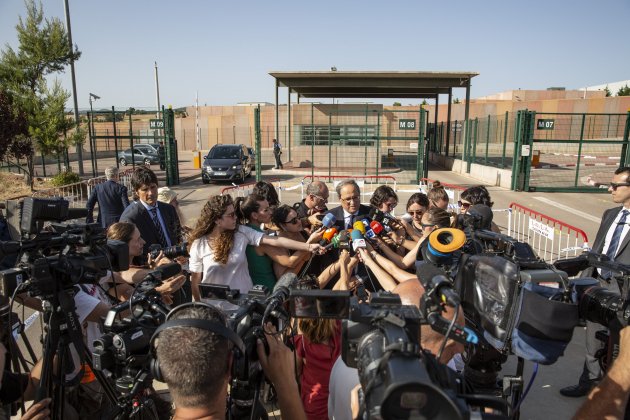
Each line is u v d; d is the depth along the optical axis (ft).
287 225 13.15
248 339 4.90
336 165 77.46
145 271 11.23
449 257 6.86
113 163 99.04
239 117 141.08
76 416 7.93
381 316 4.22
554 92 163.53
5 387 6.93
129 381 5.74
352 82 75.82
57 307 6.83
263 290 6.00
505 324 5.48
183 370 4.03
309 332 7.89
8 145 47.83
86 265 7.02
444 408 3.09
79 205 39.22
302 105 76.48
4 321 7.70
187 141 144.97
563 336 5.08
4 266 8.85
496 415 3.63
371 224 12.50
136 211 14.98
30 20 54.95
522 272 5.51
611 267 5.60
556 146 123.95
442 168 86.53
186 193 54.08
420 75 70.69
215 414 4.23
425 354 3.80
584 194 51.13
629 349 4.48
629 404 4.88
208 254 11.24
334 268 11.10
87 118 63.41
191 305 4.61
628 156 49.85
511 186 54.13
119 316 6.13
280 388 5.05
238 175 62.44
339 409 5.92
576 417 4.57
